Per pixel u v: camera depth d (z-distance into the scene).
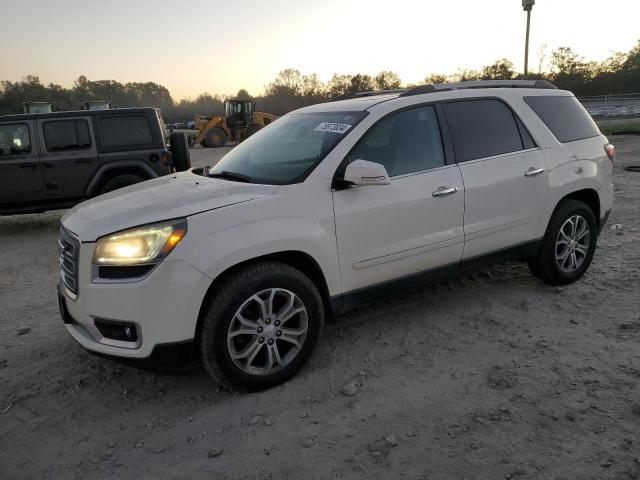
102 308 3.06
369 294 3.76
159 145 8.88
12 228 9.52
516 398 3.12
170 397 3.39
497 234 4.27
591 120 5.14
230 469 2.68
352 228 3.56
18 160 8.35
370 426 2.95
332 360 3.71
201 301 3.05
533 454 2.63
